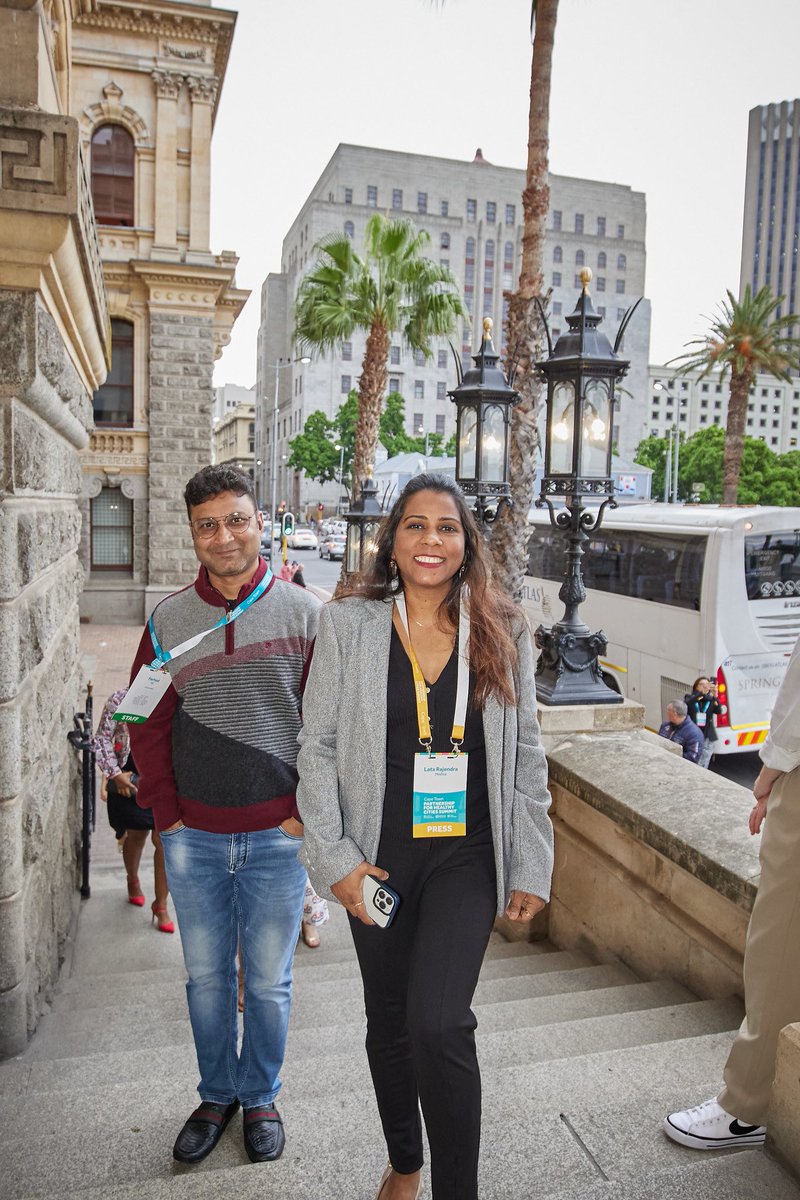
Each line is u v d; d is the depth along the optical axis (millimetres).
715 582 11172
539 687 5234
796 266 188000
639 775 4230
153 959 5031
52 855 4238
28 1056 3359
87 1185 2424
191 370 21750
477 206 108812
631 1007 3518
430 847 2010
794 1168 1993
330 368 103000
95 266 4086
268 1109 2574
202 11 20438
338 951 5168
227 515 2510
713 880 3283
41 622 3668
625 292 111750
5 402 2980
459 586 2070
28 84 2967
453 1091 1713
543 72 10859
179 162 21266
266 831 2596
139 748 2611
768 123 189125
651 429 144625
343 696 2039
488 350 8078
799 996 2098
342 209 102812
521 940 5062
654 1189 1961
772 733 2162
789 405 148750
